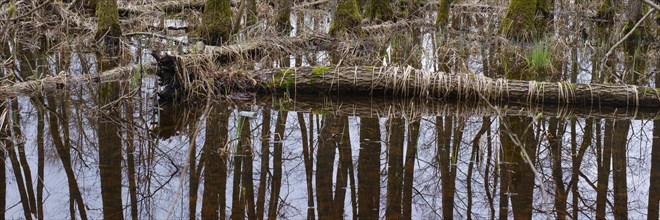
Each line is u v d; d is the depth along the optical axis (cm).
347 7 1373
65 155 619
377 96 863
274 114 774
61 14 1326
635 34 1471
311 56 1228
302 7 1800
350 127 734
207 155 635
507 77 1070
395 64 1028
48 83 866
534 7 1441
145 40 1315
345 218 513
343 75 855
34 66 1048
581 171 632
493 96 845
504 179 606
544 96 841
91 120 731
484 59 1233
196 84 824
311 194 557
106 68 1045
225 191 555
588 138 722
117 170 589
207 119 747
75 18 1358
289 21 1490
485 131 734
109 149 640
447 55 1270
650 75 1129
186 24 1573
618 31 1488
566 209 545
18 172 574
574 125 764
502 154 665
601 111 820
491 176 614
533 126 751
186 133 698
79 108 778
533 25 1440
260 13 1595
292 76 855
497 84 846
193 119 748
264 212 516
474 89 843
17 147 635
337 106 816
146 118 748
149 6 1579
